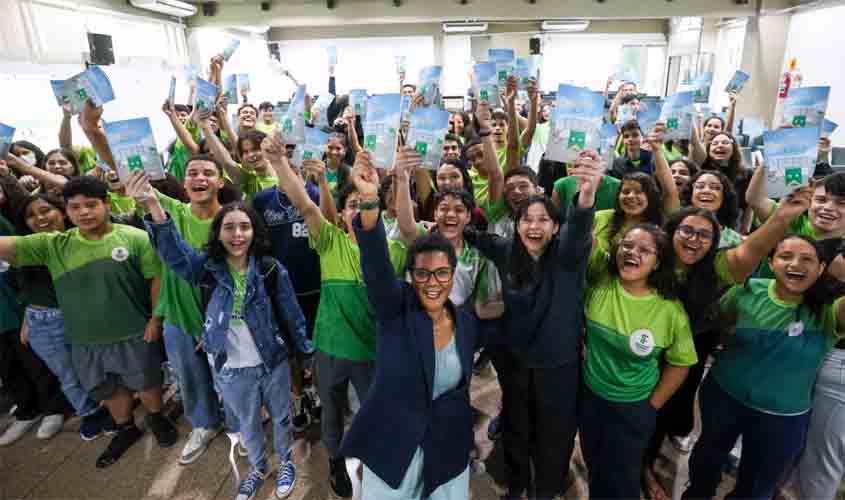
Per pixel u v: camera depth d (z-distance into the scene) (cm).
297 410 226
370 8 734
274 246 214
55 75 467
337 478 181
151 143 147
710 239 147
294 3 734
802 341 134
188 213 199
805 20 648
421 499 133
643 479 182
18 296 205
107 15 577
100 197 183
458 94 1016
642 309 142
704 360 175
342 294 164
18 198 214
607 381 147
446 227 171
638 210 184
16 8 446
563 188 212
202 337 185
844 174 161
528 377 154
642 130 251
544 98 669
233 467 194
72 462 204
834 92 590
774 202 178
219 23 741
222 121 302
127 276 192
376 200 125
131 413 213
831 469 150
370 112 146
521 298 147
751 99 730
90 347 193
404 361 128
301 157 183
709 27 878
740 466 154
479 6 727
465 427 135
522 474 168
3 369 217
